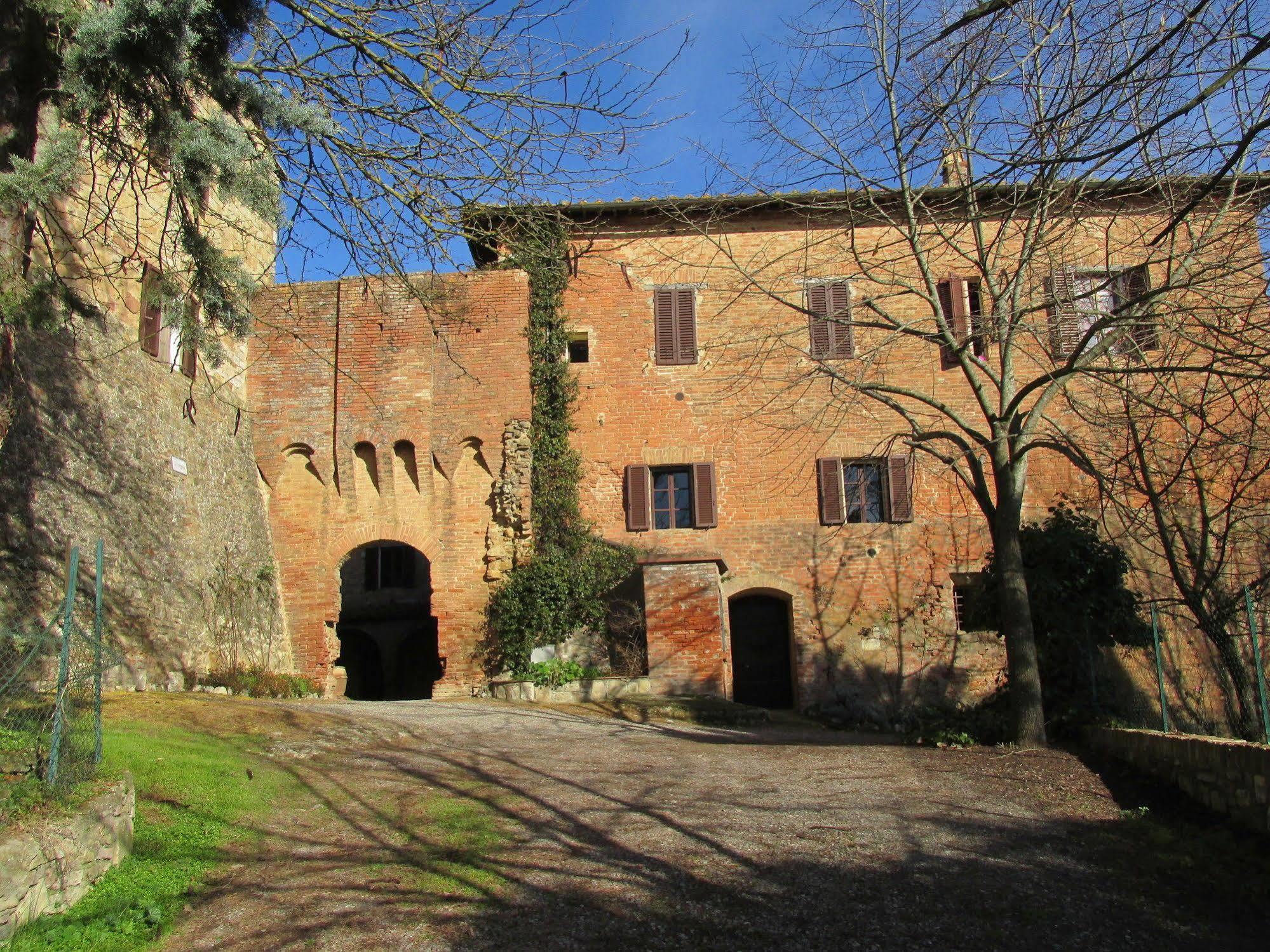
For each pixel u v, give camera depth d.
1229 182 8.89
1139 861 7.65
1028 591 12.98
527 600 19.81
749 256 22.39
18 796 6.78
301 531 20.94
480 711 16.55
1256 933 6.42
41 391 13.88
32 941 5.92
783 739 15.46
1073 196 13.22
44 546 13.38
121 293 15.87
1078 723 12.31
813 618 21.28
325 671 20.36
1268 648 18.27
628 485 21.69
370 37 9.46
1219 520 17.66
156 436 16.83
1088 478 21.05
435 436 21.03
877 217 16.36
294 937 6.26
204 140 8.05
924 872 7.36
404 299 21.39
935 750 12.20
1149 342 11.71
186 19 7.56
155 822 8.09
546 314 21.94
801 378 14.13
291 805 9.03
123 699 13.02
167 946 6.16
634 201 21.73
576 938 6.20
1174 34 6.37
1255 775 8.11
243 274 8.89
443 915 6.57
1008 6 6.70
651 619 19.81
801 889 7.00
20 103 8.59
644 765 11.35
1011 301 12.71
